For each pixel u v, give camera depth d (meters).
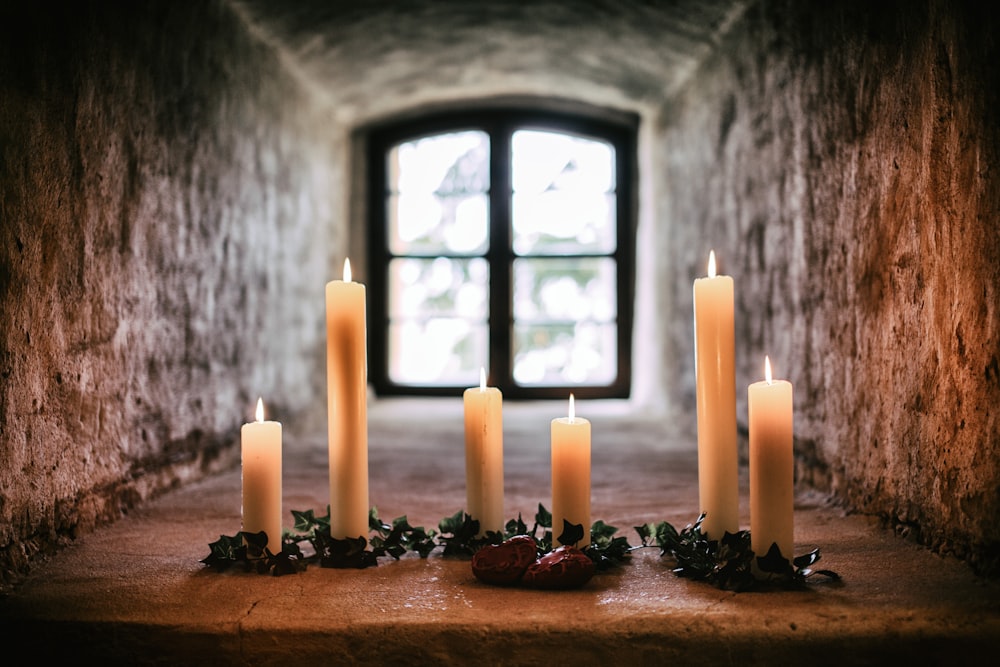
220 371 1.47
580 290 2.45
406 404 2.34
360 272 2.42
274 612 0.76
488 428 0.92
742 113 1.54
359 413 0.90
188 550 0.95
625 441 1.74
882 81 0.99
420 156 2.48
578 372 2.45
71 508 0.98
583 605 0.77
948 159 0.85
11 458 0.86
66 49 0.98
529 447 1.69
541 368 2.45
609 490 1.28
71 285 0.99
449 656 0.73
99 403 1.06
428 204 2.48
